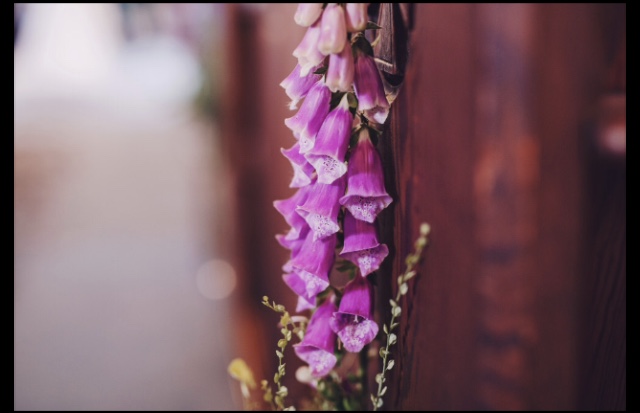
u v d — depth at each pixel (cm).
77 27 859
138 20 877
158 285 191
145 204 291
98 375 141
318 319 44
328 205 41
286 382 57
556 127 55
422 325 52
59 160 380
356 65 40
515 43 54
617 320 55
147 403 126
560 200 55
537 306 57
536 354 57
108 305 182
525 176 55
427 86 52
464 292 57
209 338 150
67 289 195
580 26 53
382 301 46
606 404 56
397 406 49
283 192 85
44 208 289
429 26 51
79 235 251
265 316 107
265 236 121
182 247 228
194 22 326
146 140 435
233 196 161
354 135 41
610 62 54
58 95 664
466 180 55
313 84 41
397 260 46
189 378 133
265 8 114
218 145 225
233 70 150
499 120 55
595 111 54
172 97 619
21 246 238
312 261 42
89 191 319
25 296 192
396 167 45
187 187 315
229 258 176
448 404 57
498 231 56
